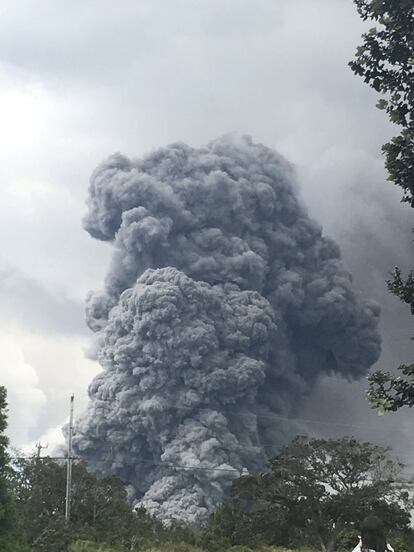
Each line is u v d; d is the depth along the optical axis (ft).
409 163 49.29
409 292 49.29
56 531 168.55
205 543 201.26
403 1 48.75
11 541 125.90
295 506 223.51
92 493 201.57
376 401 46.68
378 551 29.04
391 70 50.39
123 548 173.99
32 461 204.23
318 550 221.46
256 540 215.31
